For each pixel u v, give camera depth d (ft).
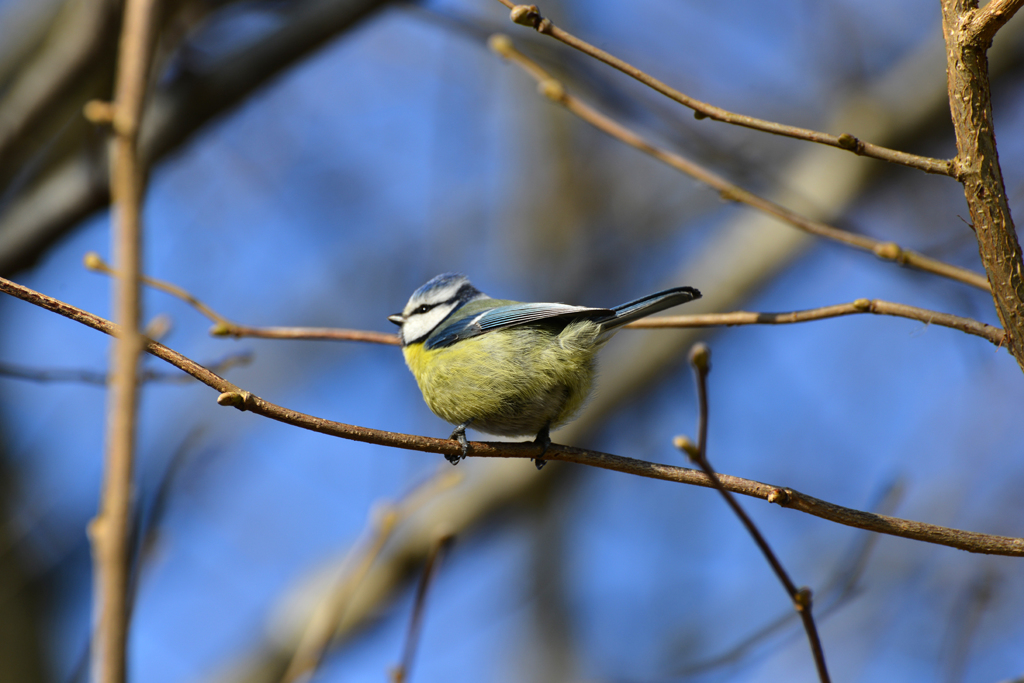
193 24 32.12
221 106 32.50
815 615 23.29
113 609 11.00
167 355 16.76
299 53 32.37
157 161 32.76
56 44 39.09
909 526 17.10
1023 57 45.01
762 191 39.88
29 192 38.47
